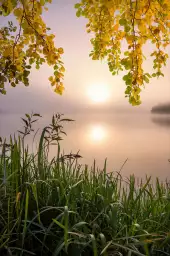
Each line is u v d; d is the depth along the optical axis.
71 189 2.57
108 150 17.22
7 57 3.94
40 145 2.77
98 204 2.72
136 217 2.77
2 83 3.70
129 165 11.86
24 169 2.70
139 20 3.55
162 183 3.54
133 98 3.67
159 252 2.52
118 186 3.39
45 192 2.80
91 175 3.30
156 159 14.03
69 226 2.41
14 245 2.36
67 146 17.72
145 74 3.69
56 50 4.03
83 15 4.54
